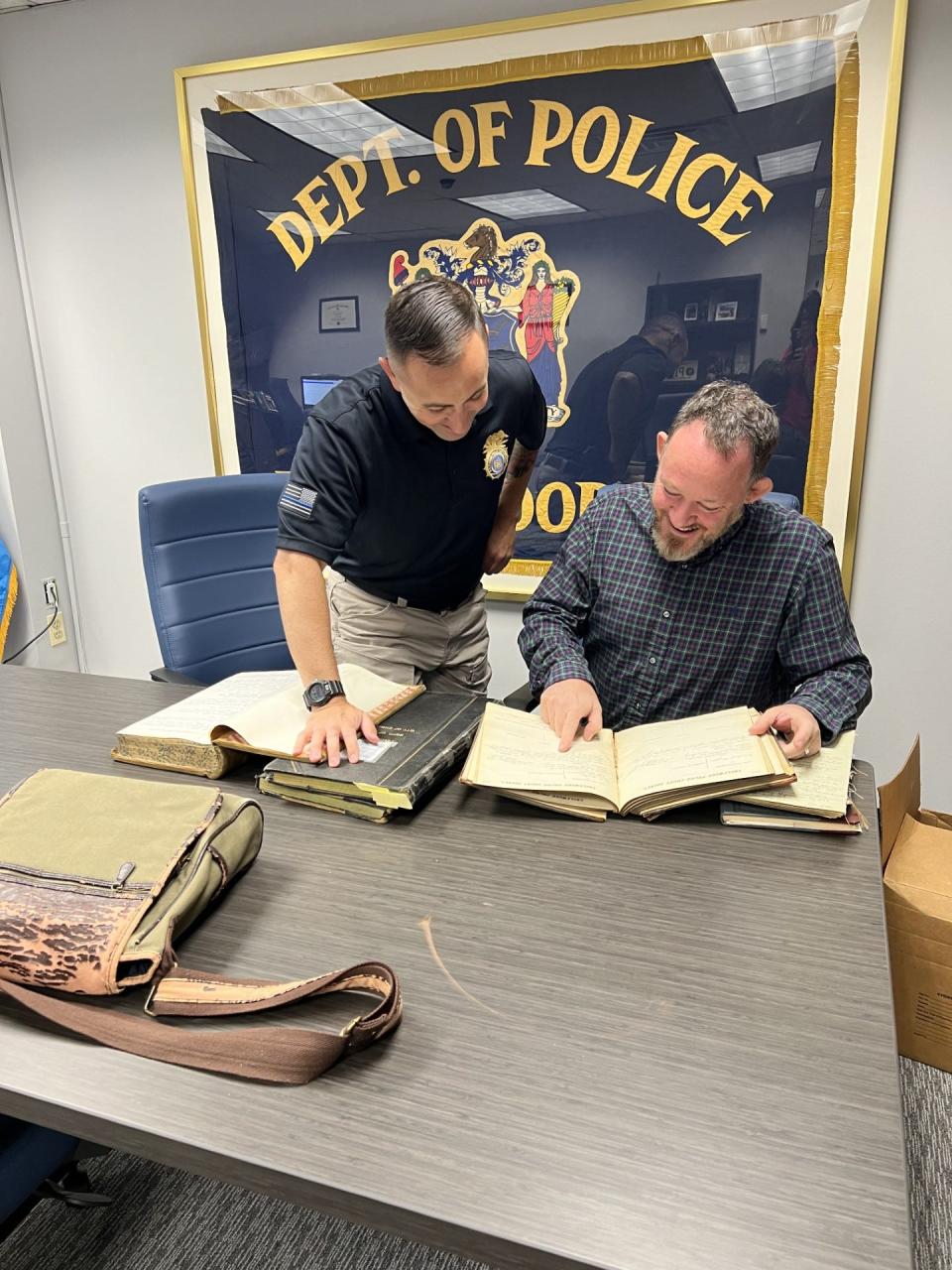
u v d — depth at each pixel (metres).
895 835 1.37
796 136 2.01
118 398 2.89
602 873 0.94
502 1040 0.70
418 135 2.30
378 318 2.50
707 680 1.46
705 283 2.18
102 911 0.77
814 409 2.16
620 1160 0.59
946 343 2.05
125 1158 1.42
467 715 1.25
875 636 2.28
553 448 2.43
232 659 2.02
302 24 2.34
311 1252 1.27
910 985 1.26
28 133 2.71
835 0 1.90
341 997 0.75
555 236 2.27
